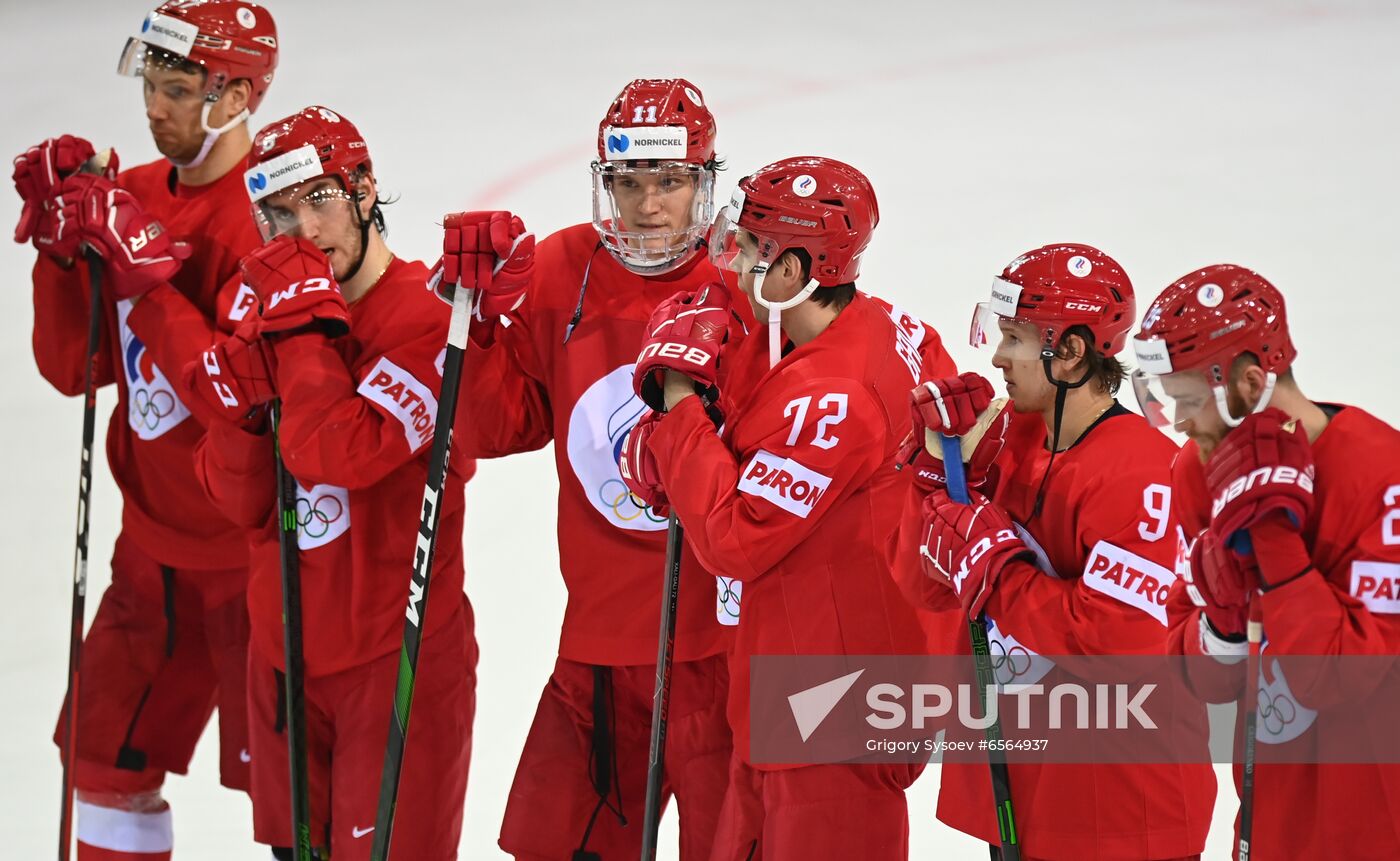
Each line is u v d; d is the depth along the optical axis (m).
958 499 10.14
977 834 10.73
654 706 11.48
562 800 12.51
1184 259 26.19
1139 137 33.53
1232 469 9.02
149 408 14.13
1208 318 9.07
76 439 22.28
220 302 13.77
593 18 45.88
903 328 12.38
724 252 10.94
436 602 12.95
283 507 12.45
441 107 37.53
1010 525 10.02
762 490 10.38
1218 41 40.97
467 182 31.95
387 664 12.70
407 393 12.30
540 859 12.52
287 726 12.80
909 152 33.34
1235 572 9.30
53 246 13.74
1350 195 28.97
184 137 13.88
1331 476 9.10
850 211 10.56
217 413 12.66
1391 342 21.97
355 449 12.20
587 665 12.53
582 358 12.38
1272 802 9.72
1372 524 8.96
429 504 11.84
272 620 13.06
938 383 9.99
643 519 12.23
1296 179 30.11
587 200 30.55
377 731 12.72
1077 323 9.81
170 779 15.94
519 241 11.79
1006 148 33.31
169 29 13.60
